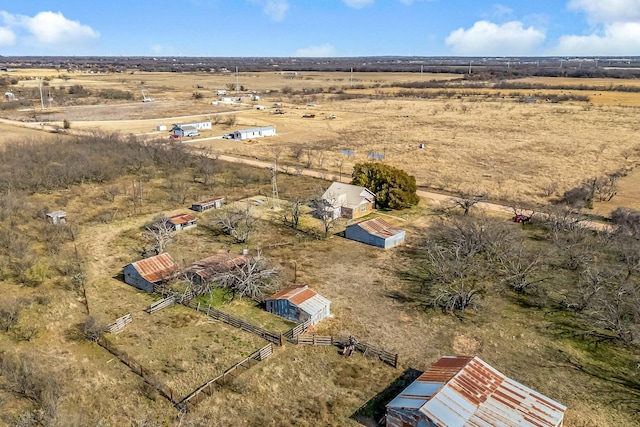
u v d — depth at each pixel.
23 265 44.47
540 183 77.00
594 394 30.11
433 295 41.81
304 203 66.19
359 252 50.84
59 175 72.44
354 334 36.12
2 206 59.25
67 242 52.19
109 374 31.31
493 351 34.31
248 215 56.16
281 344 34.50
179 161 84.88
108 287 42.78
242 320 37.06
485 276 44.88
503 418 25.52
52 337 35.16
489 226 51.34
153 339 35.09
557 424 25.52
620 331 34.91
